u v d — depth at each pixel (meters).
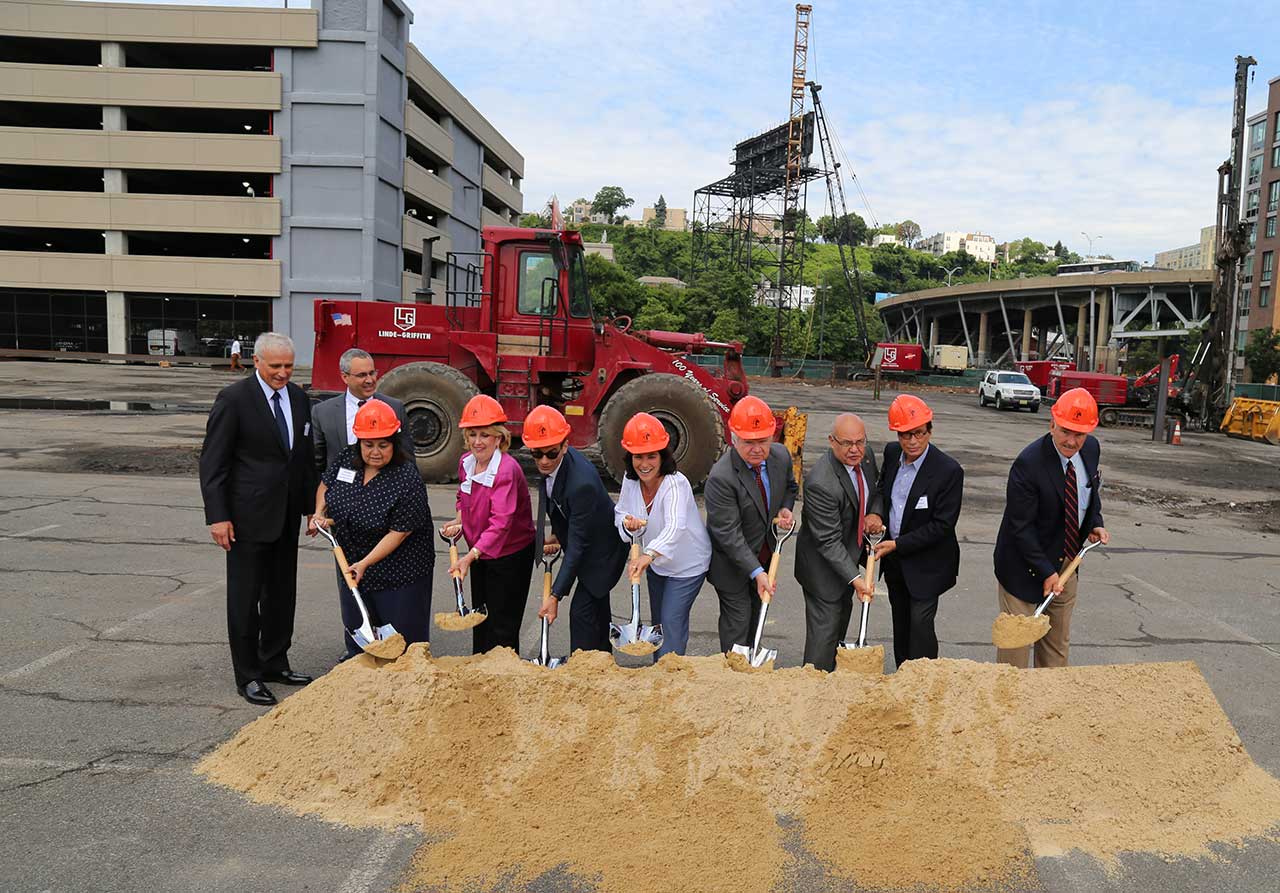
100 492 10.05
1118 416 32.56
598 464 13.00
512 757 3.68
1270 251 64.44
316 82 39.25
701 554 4.38
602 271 75.81
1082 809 3.57
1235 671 5.64
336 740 3.73
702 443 11.16
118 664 5.03
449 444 11.38
